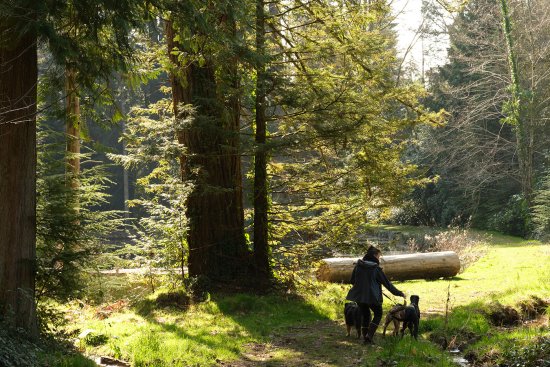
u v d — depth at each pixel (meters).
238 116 16.20
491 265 21.30
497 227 36.53
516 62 33.38
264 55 13.34
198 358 9.18
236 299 14.00
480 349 9.26
